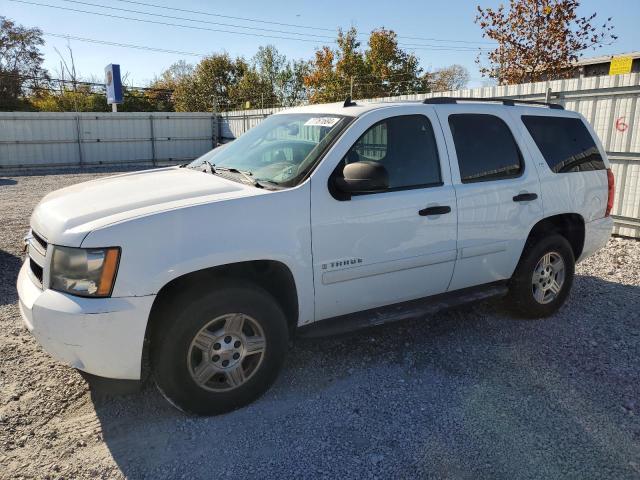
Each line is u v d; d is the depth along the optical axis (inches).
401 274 147.6
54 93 1572.3
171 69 1975.9
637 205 319.0
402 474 106.9
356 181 125.9
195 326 116.8
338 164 135.5
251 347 125.9
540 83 364.2
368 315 147.3
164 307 119.0
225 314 120.0
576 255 197.6
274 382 135.7
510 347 164.7
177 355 116.6
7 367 148.3
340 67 1259.8
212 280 122.3
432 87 1441.9
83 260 109.0
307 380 143.3
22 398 132.8
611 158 328.5
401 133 149.6
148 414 127.0
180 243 114.0
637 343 168.2
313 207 130.1
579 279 236.2
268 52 1776.6
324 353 158.7
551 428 122.3
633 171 318.3
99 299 109.0
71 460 110.4
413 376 146.2
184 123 1098.1
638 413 128.6
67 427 121.6
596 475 106.7
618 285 227.9
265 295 125.5
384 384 141.7
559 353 160.9
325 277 134.3
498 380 144.3
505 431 121.0
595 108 333.7
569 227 189.9
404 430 121.3
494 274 170.1
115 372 113.6
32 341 165.6
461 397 135.6
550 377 146.1
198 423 123.3
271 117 180.7
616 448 115.3
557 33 638.5
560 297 188.7
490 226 163.2
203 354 120.3
